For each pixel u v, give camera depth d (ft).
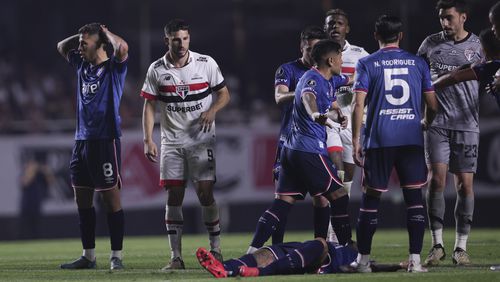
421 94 96.99
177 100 110.01
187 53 110.52
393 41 96.73
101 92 110.83
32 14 298.56
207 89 111.04
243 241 176.76
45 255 148.05
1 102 265.34
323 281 85.30
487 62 105.40
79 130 112.47
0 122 241.55
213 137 111.45
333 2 299.17
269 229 101.50
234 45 306.76
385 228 226.99
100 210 228.84
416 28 264.72
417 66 96.17
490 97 238.68
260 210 232.73
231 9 314.76
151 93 110.83
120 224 112.16
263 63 301.43
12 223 230.68
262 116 247.91
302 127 100.58
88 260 115.03
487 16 279.90
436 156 112.27
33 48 295.07
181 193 110.63
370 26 293.64
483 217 225.76
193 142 110.32
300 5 307.17
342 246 97.19
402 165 95.71
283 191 102.89
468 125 112.27
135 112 256.11
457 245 110.52
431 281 84.79
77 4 303.48
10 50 288.51
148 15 304.30
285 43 304.91
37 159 231.91
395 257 121.80
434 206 111.55
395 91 95.20
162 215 230.68
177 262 109.29
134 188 230.07
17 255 150.10
